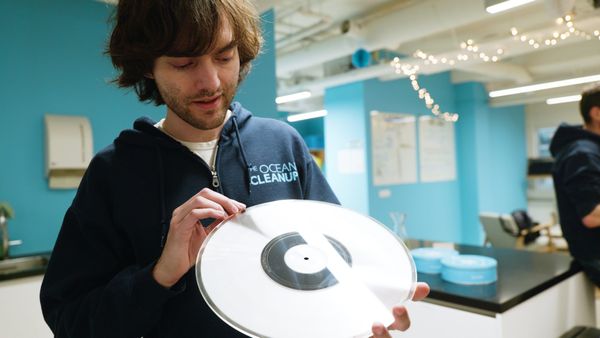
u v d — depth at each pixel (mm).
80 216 676
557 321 1762
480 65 4840
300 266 545
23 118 2582
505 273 1820
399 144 5672
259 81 3090
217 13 586
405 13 3436
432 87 6172
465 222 6555
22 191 2590
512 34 3289
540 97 6145
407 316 482
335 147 5711
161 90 646
